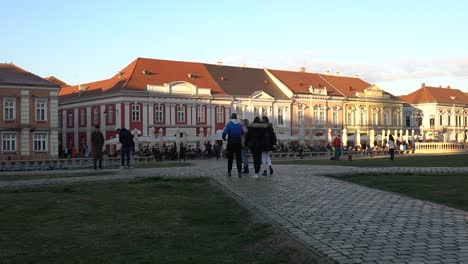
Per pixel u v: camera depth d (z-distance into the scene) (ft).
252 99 267.18
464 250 25.72
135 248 31.27
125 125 229.86
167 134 239.09
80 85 266.98
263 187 53.16
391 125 342.03
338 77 333.01
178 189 57.77
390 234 29.76
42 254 30.30
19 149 198.18
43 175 75.25
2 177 72.64
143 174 71.46
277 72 301.02
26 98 199.93
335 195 46.50
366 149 214.48
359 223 33.27
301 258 25.86
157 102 238.07
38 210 45.19
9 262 28.71
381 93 335.47
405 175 68.54
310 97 292.81
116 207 46.57
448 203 43.32
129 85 233.35
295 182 57.16
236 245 31.40
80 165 122.93
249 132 63.16
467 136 391.04
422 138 255.50
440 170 73.51
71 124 269.85
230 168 66.33
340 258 24.56
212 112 254.88
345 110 313.12
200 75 263.49
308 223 33.63
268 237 31.68
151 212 43.91
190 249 30.68
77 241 33.53
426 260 23.86
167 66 257.55
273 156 181.88
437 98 371.76
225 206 45.01
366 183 58.85
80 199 51.13
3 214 43.45
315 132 295.48
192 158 187.32
